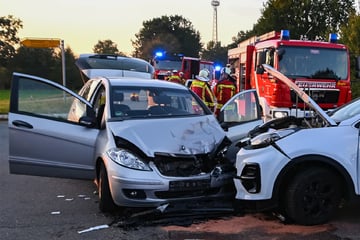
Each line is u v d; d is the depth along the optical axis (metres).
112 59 11.75
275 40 10.90
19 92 5.47
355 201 4.57
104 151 4.95
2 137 11.99
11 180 6.89
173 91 6.19
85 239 4.27
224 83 10.04
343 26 26.17
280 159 4.47
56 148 5.48
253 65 12.16
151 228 4.52
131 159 4.73
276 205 4.54
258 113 6.21
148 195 4.65
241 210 4.91
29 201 5.67
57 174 5.55
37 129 5.46
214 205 4.90
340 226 4.55
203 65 26.58
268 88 10.77
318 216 4.57
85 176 5.48
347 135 4.59
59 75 44.59
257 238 4.21
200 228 4.50
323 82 10.70
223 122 6.01
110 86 6.00
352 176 4.54
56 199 5.76
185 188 4.70
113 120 5.39
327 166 4.59
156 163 4.77
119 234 4.38
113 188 4.73
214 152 5.04
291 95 10.33
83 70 11.36
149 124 5.29
